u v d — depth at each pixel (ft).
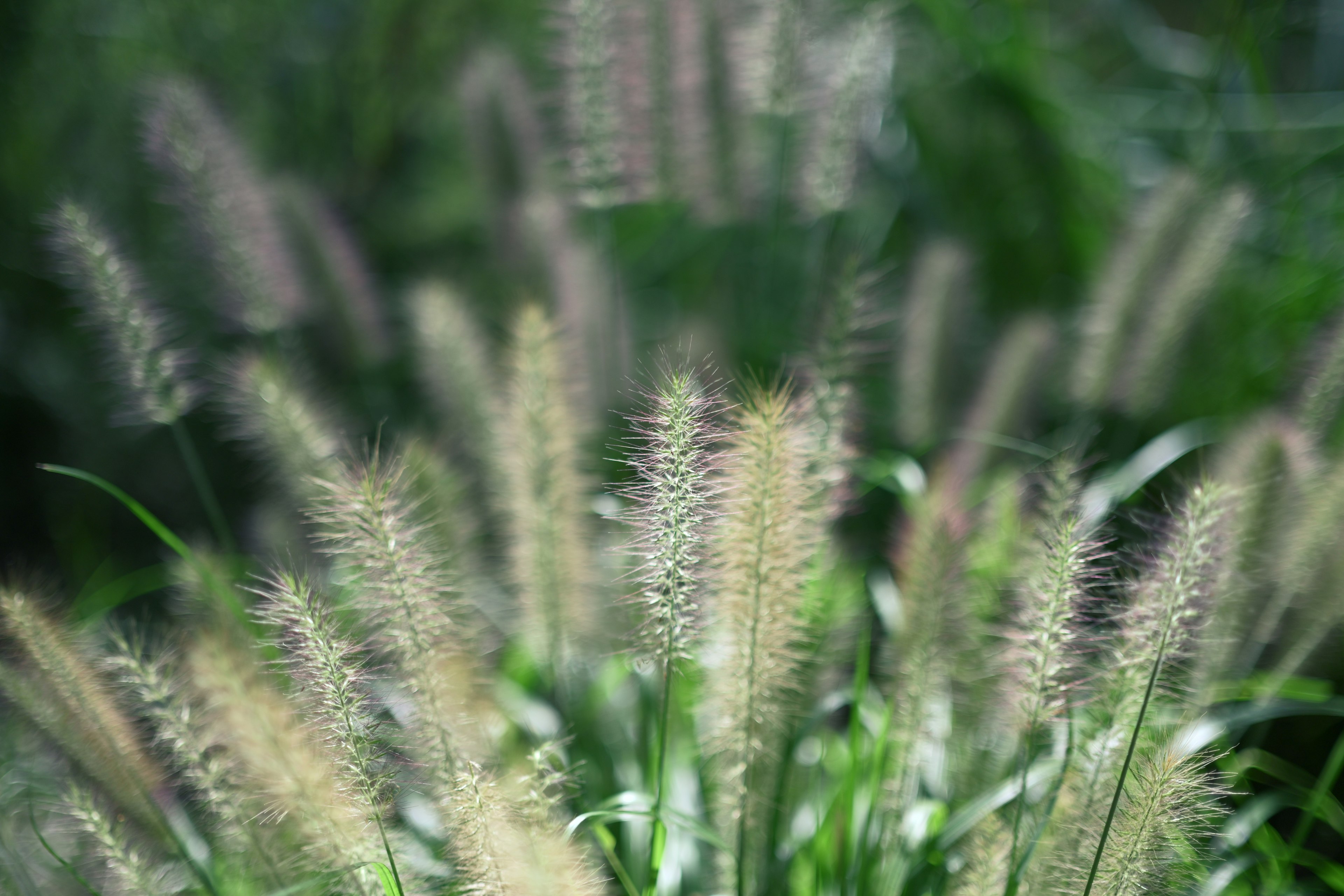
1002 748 3.76
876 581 4.15
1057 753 3.63
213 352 4.86
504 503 3.93
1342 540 3.77
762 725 3.60
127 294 3.86
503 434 3.88
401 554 3.47
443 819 3.56
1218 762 3.79
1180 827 3.49
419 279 5.22
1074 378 4.32
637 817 3.83
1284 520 3.79
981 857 3.57
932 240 4.81
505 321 4.57
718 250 5.25
